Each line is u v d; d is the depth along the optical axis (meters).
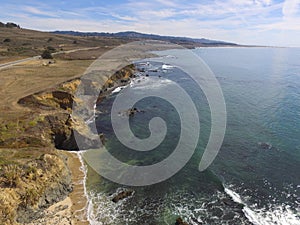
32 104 33.69
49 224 18.64
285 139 34.09
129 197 22.44
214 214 20.81
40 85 41.78
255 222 19.95
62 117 30.38
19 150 23.41
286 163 28.44
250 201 22.38
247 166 27.73
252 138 34.38
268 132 36.34
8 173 19.25
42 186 20.23
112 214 20.42
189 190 23.69
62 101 38.62
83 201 21.58
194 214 20.81
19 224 17.73
